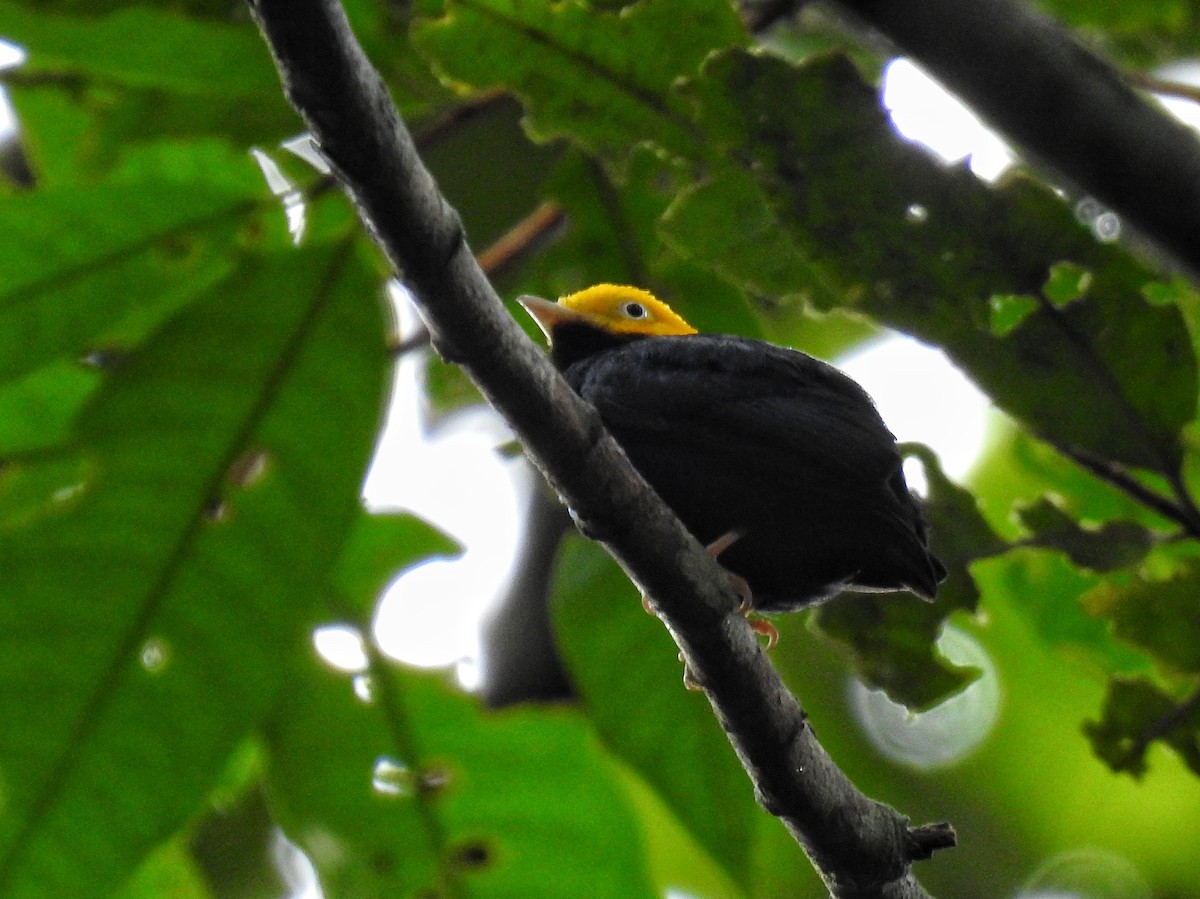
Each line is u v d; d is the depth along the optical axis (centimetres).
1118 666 1205
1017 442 1258
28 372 927
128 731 903
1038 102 970
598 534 754
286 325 909
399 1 1064
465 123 1079
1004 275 988
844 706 1827
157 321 981
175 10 998
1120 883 1878
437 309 648
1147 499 1003
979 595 1060
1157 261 1035
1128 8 1385
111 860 896
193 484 906
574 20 959
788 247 1050
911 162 978
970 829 1880
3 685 894
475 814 1095
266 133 1035
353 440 915
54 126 1156
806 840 833
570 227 1181
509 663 1420
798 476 1053
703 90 973
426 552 1105
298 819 1098
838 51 956
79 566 900
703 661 791
